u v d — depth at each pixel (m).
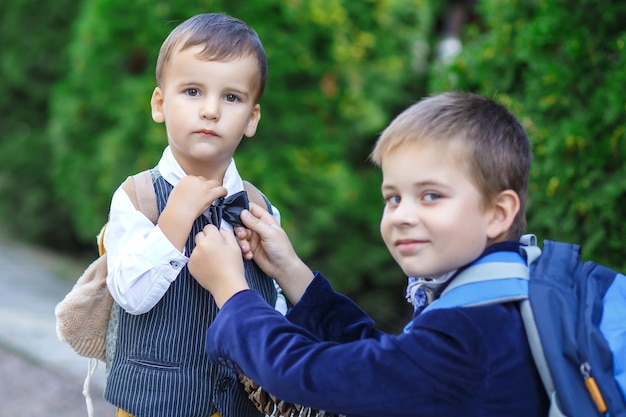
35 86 8.05
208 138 1.65
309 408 1.59
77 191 6.53
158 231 1.60
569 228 3.08
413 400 1.29
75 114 6.32
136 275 1.58
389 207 1.44
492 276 1.36
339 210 5.74
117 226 1.68
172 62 1.67
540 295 1.33
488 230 1.40
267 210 1.93
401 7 6.21
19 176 7.88
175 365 1.67
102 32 5.69
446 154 1.36
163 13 5.43
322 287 1.65
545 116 3.28
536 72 3.31
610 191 2.95
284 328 1.41
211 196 1.63
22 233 7.91
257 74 1.71
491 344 1.29
